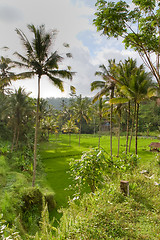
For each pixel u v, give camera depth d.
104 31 8.46
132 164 11.06
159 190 6.88
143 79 18.09
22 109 24.42
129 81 19.34
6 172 15.86
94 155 7.73
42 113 38.47
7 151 21.78
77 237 3.77
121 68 21.23
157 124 63.88
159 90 15.66
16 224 8.23
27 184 14.86
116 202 5.66
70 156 30.22
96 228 4.10
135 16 7.86
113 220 4.45
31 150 27.77
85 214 4.71
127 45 9.38
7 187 12.51
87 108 42.44
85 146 42.44
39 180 17.36
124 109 30.02
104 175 7.82
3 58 33.41
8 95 28.58
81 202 5.68
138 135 64.00
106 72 22.52
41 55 15.91
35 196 11.33
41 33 15.33
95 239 3.84
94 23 8.17
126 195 6.14
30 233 8.82
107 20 7.98
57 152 33.19
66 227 4.07
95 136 67.81
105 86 23.42
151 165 12.54
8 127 28.81
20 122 25.52
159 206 5.59
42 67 16.02
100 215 4.57
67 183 16.95
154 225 4.60
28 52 15.68
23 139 29.72
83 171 7.48
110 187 6.35
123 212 5.06
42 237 4.00
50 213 11.38
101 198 5.36
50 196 11.94
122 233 4.20
